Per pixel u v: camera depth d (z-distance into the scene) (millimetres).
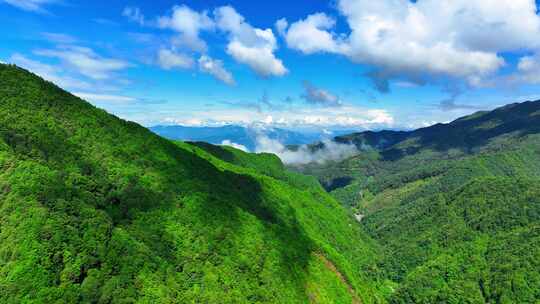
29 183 84438
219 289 96312
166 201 117812
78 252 76562
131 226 100625
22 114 113125
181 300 85812
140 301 78375
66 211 83188
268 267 116750
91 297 72375
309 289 123125
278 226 150625
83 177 102000
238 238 119562
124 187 114438
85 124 129875
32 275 67375
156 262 90375
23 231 72562
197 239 109062
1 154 90875
